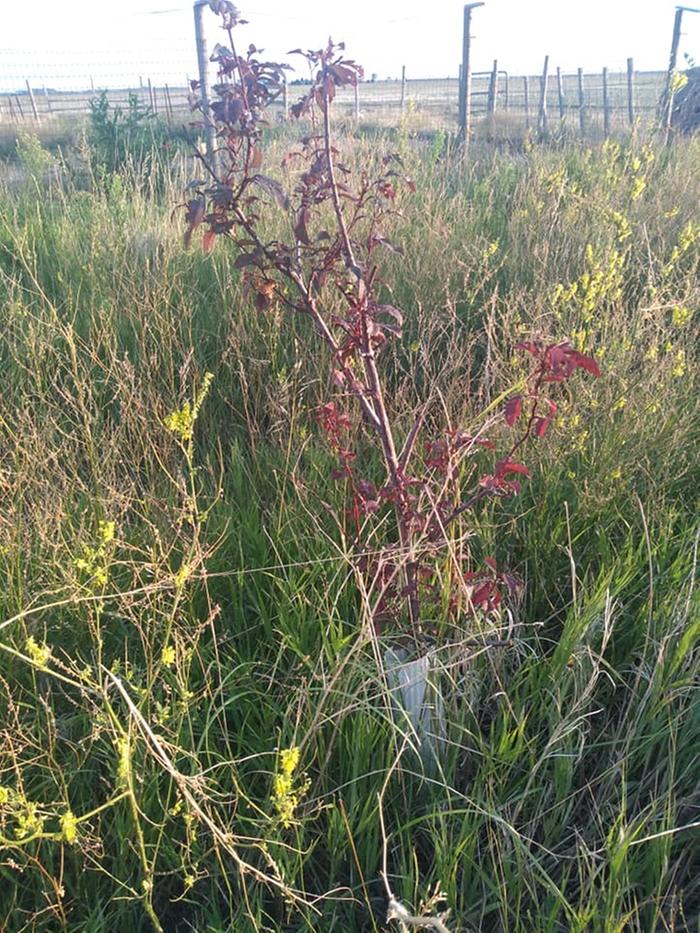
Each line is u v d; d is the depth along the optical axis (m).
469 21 11.81
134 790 1.91
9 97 21.80
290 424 3.30
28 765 2.06
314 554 2.72
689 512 3.07
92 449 2.97
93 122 10.45
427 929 1.81
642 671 2.33
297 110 2.35
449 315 4.16
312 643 2.47
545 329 3.53
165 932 1.95
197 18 7.57
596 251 4.59
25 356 3.76
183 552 2.63
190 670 2.35
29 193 6.96
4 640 2.26
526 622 2.66
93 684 1.78
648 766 2.22
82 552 2.45
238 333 3.80
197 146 2.35
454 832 2.05
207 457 3.15
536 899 1.82
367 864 2.00
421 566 2.37
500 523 2.98
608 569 2.70
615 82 28.69
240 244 2.37
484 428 2.38
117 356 3.91
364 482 2.49
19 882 1.93
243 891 1.91
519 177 7.35
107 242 4.94
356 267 2.22
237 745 2.25
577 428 3.15
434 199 5.87
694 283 3.94
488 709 2.35
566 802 2.09
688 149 8.50
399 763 2.14
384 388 3.42
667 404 3.31
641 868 1.93
